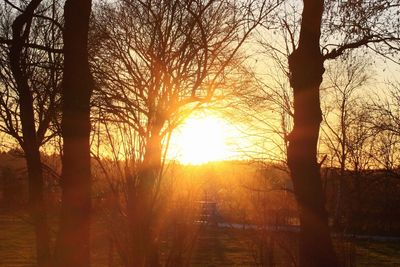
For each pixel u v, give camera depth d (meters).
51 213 11.01
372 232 22.86
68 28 5.69
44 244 10.88
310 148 8.28
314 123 8.31
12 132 12.03
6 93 10.77
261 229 9.13
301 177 8.23
